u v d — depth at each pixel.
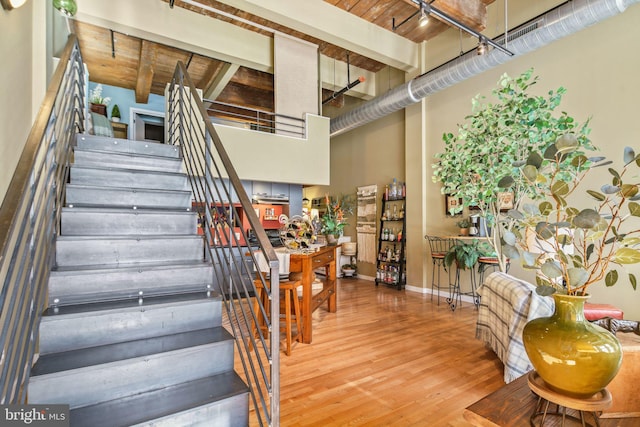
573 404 0.98
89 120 4.78
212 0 4.57
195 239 2.54
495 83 4.95
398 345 3.36
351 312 4.63
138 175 2.95
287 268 3.43
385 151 7.11
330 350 3.23
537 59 4.49
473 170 3.36
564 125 2.95
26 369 1.46
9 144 2.00
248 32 5.20
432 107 5.90
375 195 7.30
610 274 1.07
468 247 4.71
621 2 3.20
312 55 5.65
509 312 2.63
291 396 2.37
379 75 6.99
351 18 4.90
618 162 3.74
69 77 2.83
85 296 2.01
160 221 2.61
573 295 1.04
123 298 2.11
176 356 1.77
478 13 4.57
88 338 1.80
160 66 6.00
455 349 3.25
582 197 3.95
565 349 0.97
